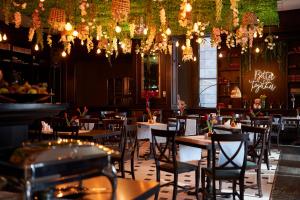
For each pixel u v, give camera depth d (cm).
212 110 1215
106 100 1448
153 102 1261
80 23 892
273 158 833
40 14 934
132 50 1280
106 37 1052
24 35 1186
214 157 429
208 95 1370
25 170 183
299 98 1171
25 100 266
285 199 500
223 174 436
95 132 656
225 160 469
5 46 1141
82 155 207
